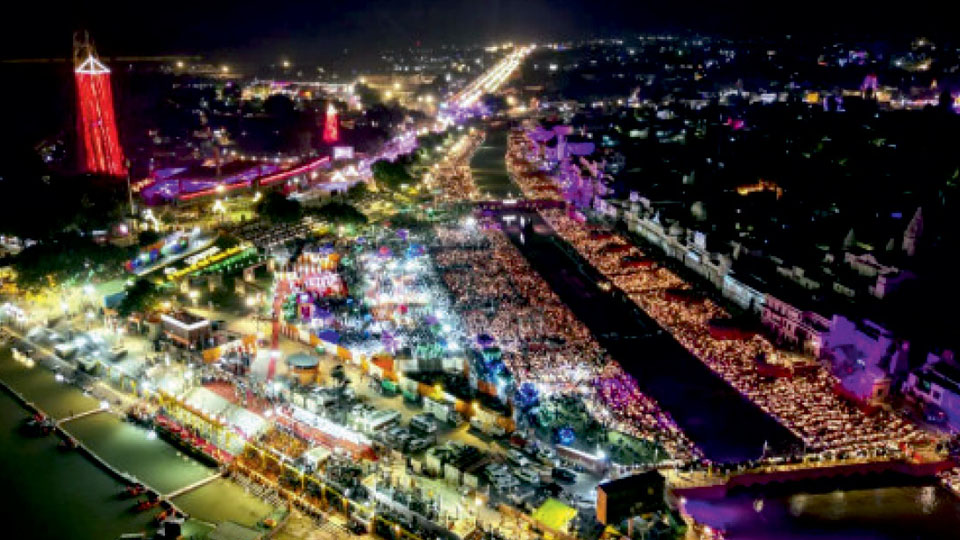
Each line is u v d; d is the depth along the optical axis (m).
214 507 96.62
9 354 138.25
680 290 183.00
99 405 120.69
